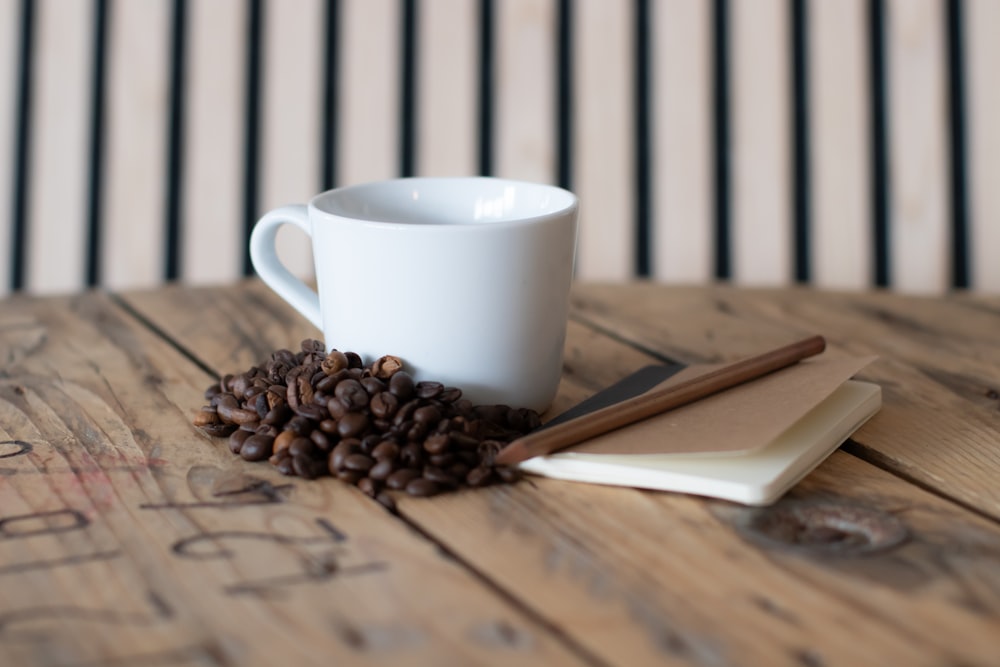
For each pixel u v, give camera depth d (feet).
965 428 2.21
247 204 4.88
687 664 1.65
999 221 4.59
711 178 4.81
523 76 4.81
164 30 4.79
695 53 4.74
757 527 1.90
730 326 2.78
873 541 1.87
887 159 4.67
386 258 2.11
